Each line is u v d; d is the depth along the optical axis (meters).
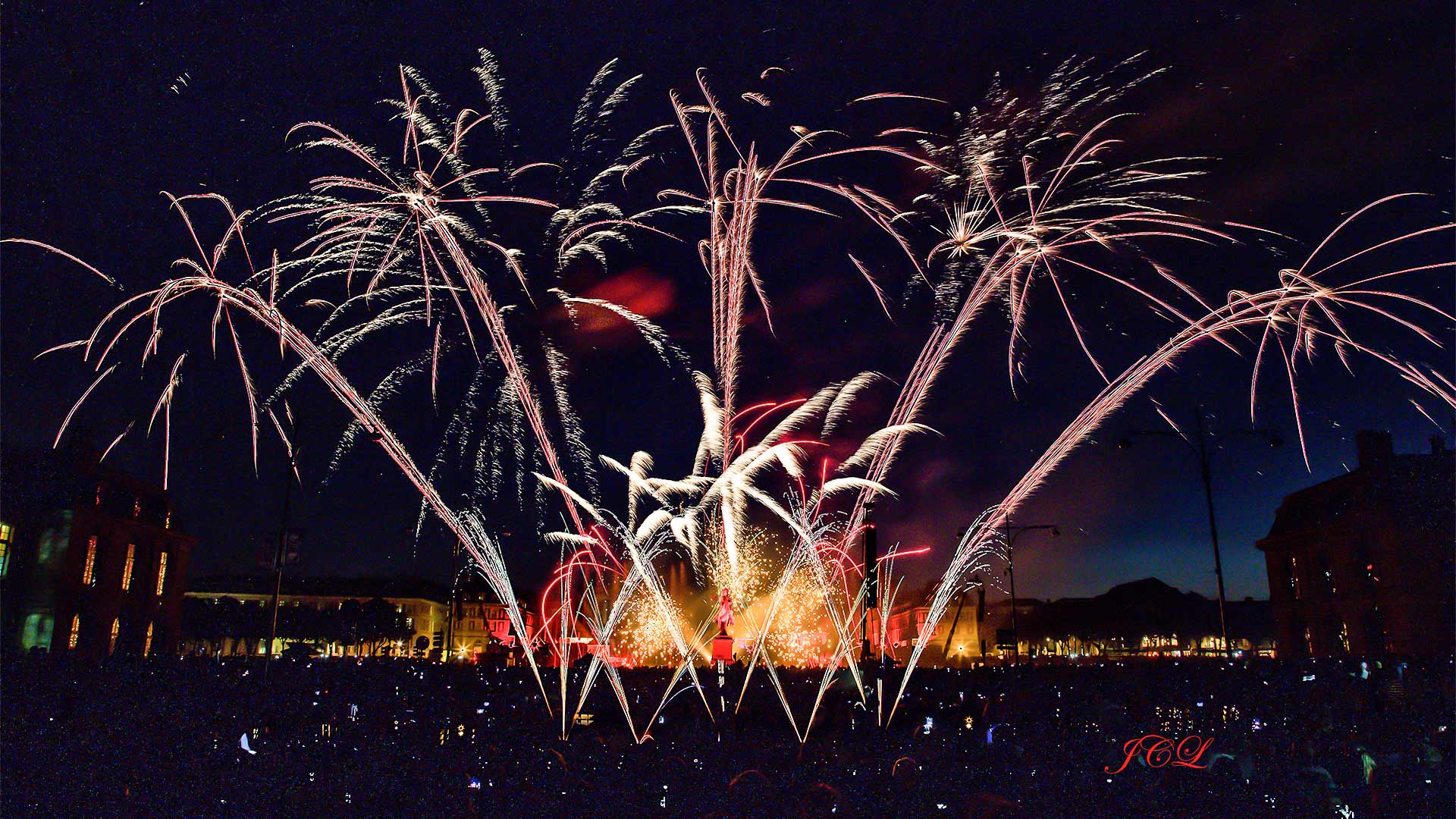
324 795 10.70
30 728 13.15
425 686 17.09
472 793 10.61
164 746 12.67
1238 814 9.92
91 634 52.66
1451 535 43.78
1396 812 10.03
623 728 15.95
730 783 10.88
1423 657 17.23
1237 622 87.81
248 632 71.75
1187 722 14.32
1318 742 12.45
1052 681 17.17
